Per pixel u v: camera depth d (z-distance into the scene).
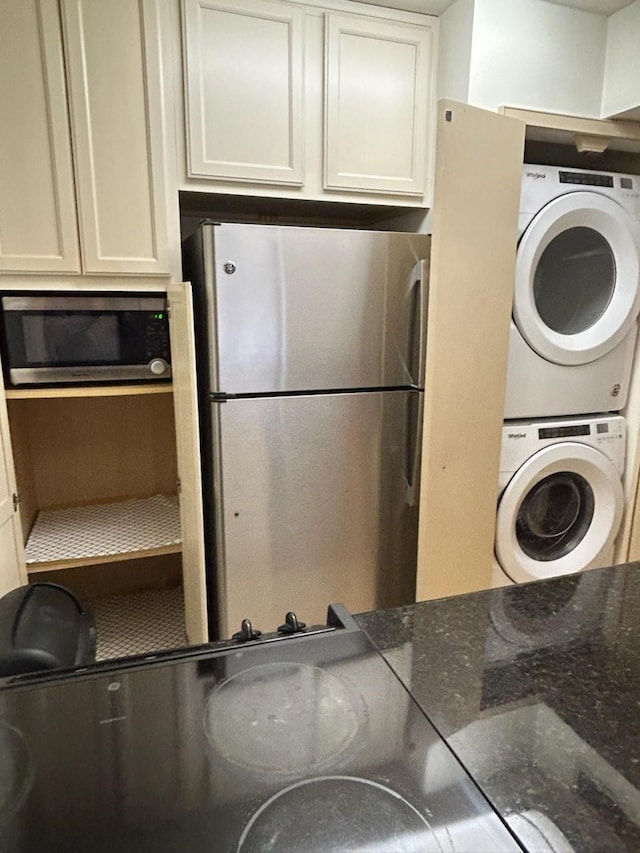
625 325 1.95
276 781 0.55
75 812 0.51
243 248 1.49
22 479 1.83
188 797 0.53
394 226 2.16
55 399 2.00
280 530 1.68
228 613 1.67
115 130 1.52
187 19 1.55
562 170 1.79
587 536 2.12
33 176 1.49
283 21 1.63
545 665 0.73
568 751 0.58
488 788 0.54
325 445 1.67
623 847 0.48
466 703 0.65
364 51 1.73
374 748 0.59
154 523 1.96
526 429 1.89
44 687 0.67
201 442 1.68
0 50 1.41
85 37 1.45
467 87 1.68
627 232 1.88
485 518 1.81
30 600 0.96
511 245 1.66
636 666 0.73
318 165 1.76
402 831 0.49
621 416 2.09
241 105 1.64
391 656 0.74
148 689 0.67
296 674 0.70
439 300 1.54
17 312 1.56
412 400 1.75
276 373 1.58
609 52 1.81
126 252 1.59
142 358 1.69
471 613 0.85
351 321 1.63
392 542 1.82
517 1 1.67
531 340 1.84
